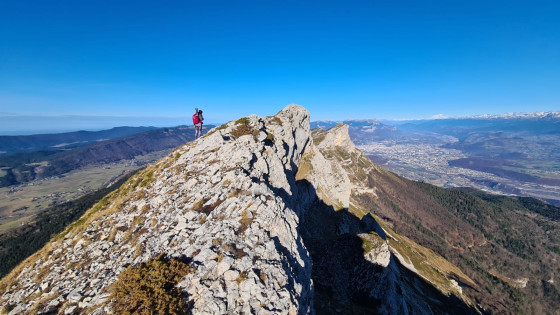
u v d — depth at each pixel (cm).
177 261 2031
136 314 1680
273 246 2219
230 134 4562
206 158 3834
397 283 5716
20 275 2733
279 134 5441
